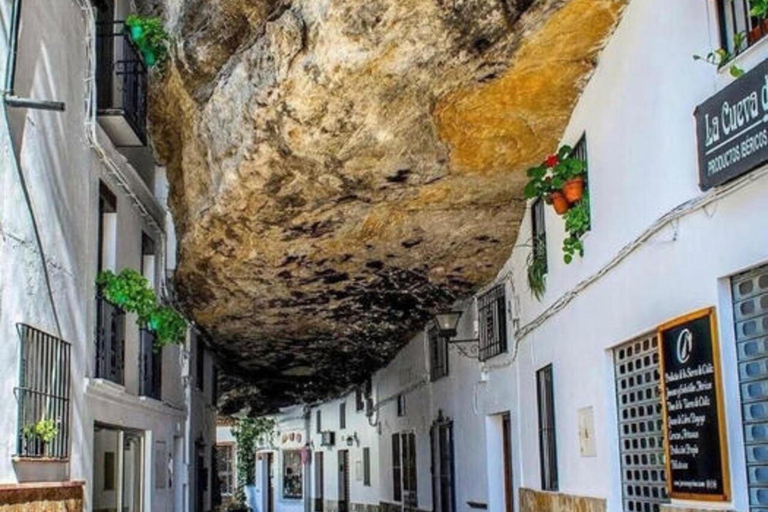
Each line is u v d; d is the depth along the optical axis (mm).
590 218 6746
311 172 7590
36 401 6527
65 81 7551
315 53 6395
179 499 12344
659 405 5539
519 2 5934
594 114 6559
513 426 9562
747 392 4445
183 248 10523
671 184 5172
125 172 9406
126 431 9641
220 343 14727
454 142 7328
